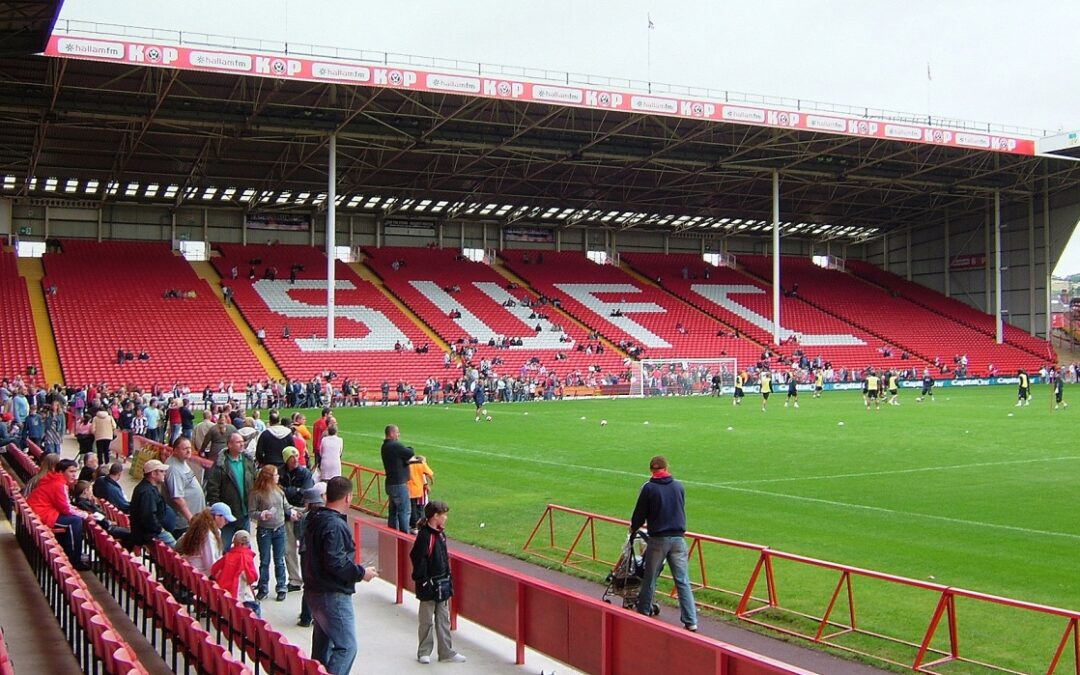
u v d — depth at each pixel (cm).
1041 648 975
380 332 6009
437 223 7500
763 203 7369
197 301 5844
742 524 1650
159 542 1102
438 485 2159
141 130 4716
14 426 2953
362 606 1164
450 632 990
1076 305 8075
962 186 6825
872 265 8806
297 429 1847
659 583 1261
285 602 1176
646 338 6675
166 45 3781
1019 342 7338
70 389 4041
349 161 5653
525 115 4891
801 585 1234
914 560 1367
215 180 5988
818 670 923
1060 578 1258
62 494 1295
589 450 2850
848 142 5581
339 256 7112
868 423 3691
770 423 3741
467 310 6562
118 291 5719
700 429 3509
